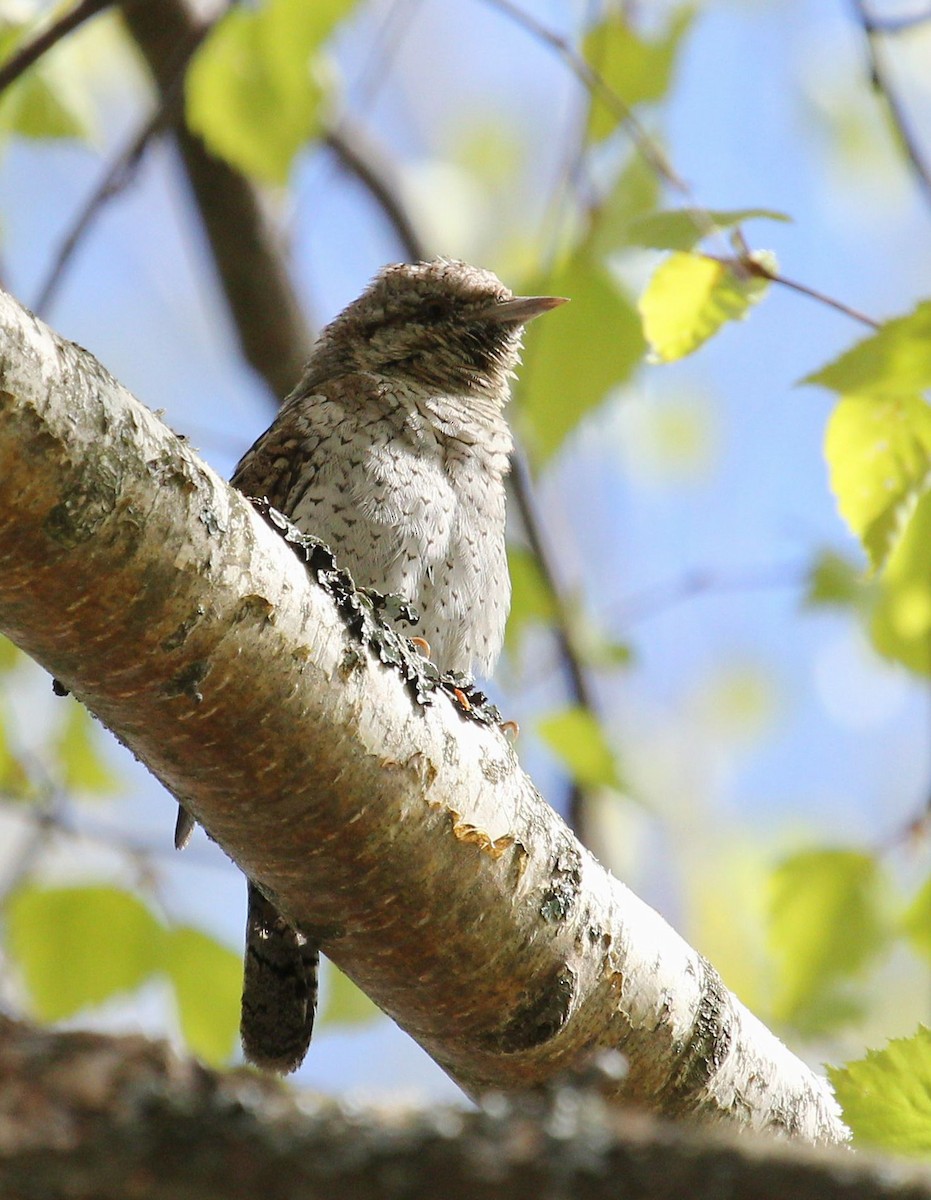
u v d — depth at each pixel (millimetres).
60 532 4727
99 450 4719
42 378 4594
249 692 5152
